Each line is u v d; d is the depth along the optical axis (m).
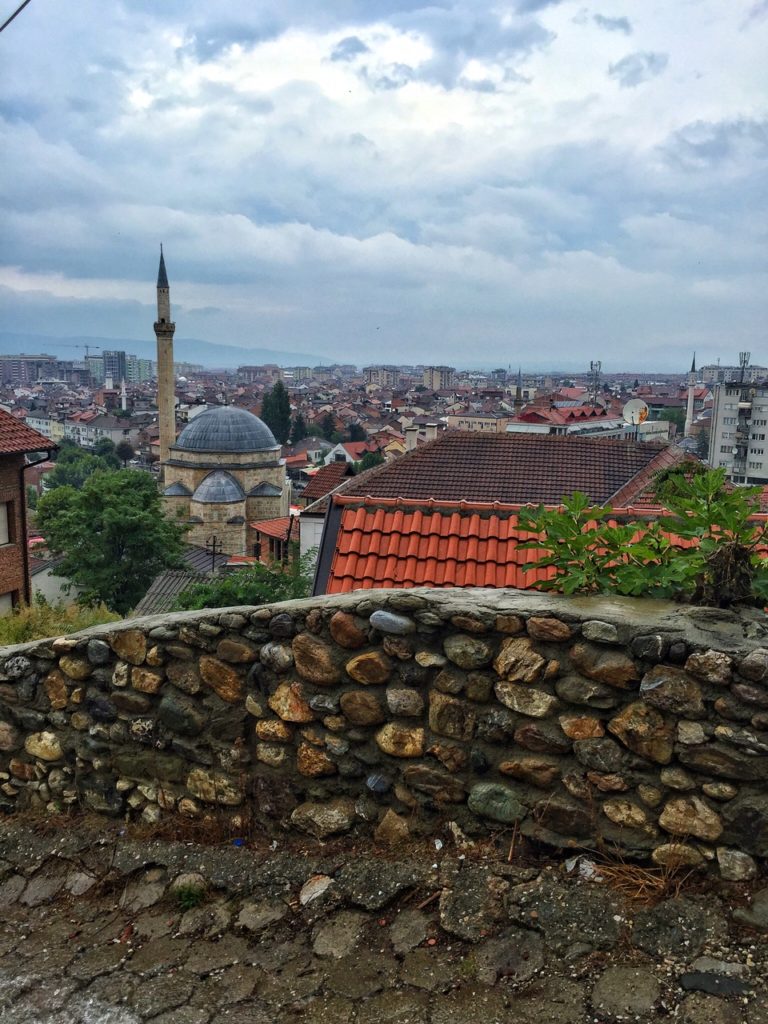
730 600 3.53
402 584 8.61
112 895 3.81
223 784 4.11
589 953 2.99
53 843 4.25
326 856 3.76
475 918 3.23
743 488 3.79
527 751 3.55
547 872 3.40
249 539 61.59
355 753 3.85
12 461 24.52
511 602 3.66
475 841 3.62
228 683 4.11
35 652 4.61
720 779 3.20
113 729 4.40
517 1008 2.79
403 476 22.23
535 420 89.19
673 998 2.74
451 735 3.67
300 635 3.94
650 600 3.69
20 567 25.23
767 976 2.78
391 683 3.78
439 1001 2.87
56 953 3.41
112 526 38.12
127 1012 2.97
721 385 88.25
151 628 4.28
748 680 3.14
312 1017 2.86
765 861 3.14
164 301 80.31
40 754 4.62
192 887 3.69
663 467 21.69
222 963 3.22
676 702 3.25
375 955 3.15
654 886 3.23
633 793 3.36
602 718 3.41
